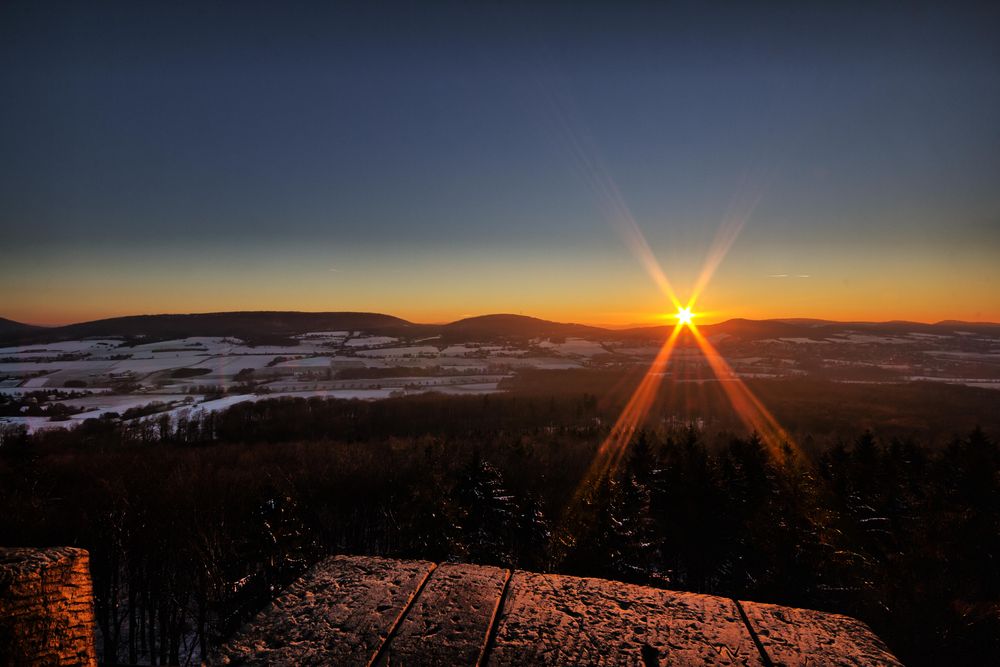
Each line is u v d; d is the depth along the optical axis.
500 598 1.77
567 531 28.77
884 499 27.03
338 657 1.44
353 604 1.71
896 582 21.69
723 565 29.52
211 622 24.20
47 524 26.33
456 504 27.69
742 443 41.75
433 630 1.55
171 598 25.92
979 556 23.75
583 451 53.75
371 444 55.19
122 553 26.34
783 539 24.73
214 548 23.95
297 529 24.19
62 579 1.85
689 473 31.86
